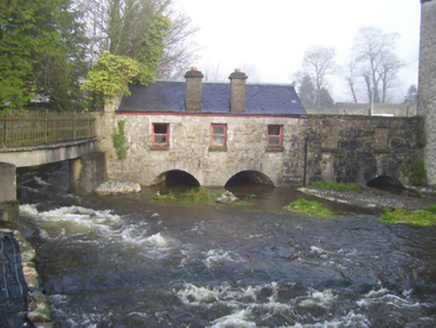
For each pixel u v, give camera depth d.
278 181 18.05
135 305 6.89
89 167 15.18
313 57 53.78
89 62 21.81
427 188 18.14
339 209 14.40
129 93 17.08
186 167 17.31
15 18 13.09
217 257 9.09
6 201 9.34
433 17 17.94
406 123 18.56
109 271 8.02
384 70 48.75
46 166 20.36
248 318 6.63
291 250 9.76
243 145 17.55
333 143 18.08
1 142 10.02
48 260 8.30
